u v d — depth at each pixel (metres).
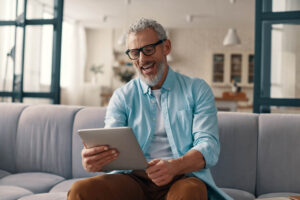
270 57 2.31
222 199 1.34
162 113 1.50
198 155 1.28
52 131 2.18
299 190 1.77
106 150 1.21
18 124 2.28
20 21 2.87
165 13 7.23
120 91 1.62
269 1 2.29
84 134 1.20
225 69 8.51
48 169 2.16
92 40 8.99
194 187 1.14
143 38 1.44
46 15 2.83
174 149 1.44
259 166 1.85
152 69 1.47
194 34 8.75
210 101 1.49
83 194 1.17
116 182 1.27
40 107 2.30
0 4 2.91
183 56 8.80
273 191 1.82
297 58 2.27
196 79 1.57
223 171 1.88
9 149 2.26
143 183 1.42
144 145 1.49
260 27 2.30
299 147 1.80
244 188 1.85
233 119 1.93
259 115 1.95
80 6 6.79
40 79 2.86
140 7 6.76
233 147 1.89
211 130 1.40
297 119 1.86
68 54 8.02
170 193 1.16
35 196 1.60
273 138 1.84
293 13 2.23
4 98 2.91
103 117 2.10
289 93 2.28
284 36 2.29
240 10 6.82
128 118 1.57
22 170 2.22
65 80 7.99
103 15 7.52
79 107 2.25
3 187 1.76
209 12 7.06
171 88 1.54
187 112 1.48
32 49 2.88
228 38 6.62
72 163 2.12
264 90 2.32
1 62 2.91
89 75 9.01
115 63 8.70
